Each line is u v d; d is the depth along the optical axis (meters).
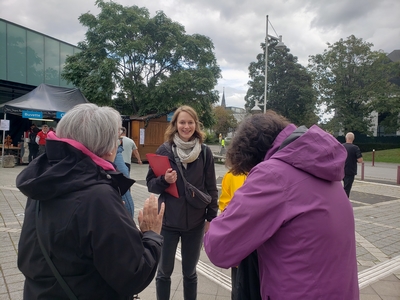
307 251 1.17
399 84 45.62
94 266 1.17
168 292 2.57
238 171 1.52
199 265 3.85
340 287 1.17
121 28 17.12
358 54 35.25
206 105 19.11
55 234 1.14
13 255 3.83
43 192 1.12
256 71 38.97
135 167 15.05
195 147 2.54
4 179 9.95
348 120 35.16
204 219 2.64
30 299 1.22
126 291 1.18
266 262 1.27
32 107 13.24
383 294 3.20
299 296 1.15
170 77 17.89
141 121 16.69
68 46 23.84
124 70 18.22
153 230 1.48
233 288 1.96
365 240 4.99
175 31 18.50
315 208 1.18
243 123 1.56
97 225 1.13
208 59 19.08
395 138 38.47
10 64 20.03
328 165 1.20
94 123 1.30
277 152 1.33
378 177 15.10
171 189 2.46
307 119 38.00
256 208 1.20
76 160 1.22
